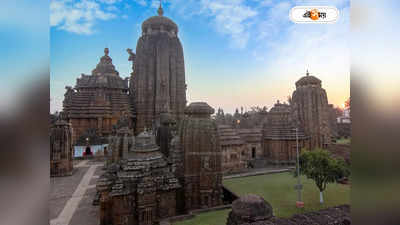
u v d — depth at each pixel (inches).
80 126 2522.1
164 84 2551.7
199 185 926.4
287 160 1951.3
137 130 2559.1
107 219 762.8
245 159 1846.7
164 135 1320.1
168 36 2748.5
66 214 878.4
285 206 914.7
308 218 488.7
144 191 739.4
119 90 2893.7
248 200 585.0
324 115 2022.6
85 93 2679.6
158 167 830.5
